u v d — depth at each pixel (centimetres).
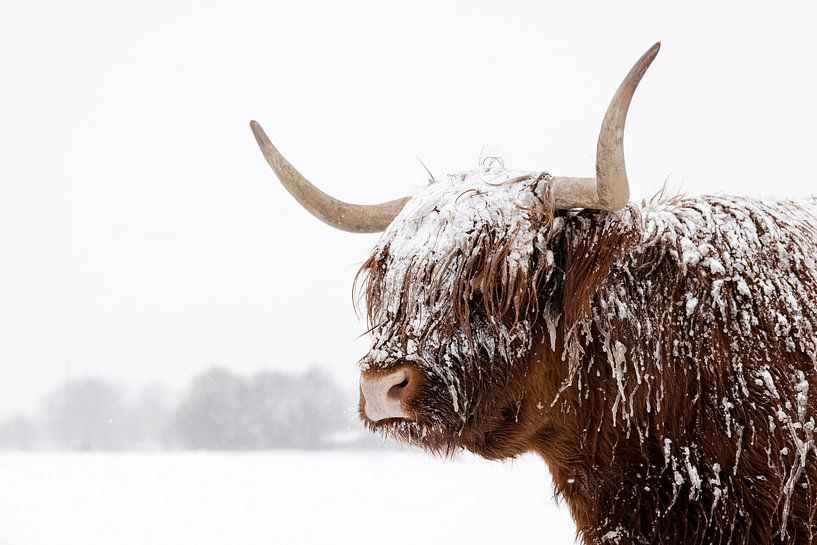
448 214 380
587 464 383
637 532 369
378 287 404
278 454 1973
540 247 368
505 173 398
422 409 363
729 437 349
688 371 359
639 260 374
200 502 1074
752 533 346
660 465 367
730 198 401
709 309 360
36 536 833
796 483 339
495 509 1027
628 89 329
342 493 1170
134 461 1580
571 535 850
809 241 385
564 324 370
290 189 445
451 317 368
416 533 886
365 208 445
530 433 386
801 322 354
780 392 345
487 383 371
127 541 830
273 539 854
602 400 373
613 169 341
